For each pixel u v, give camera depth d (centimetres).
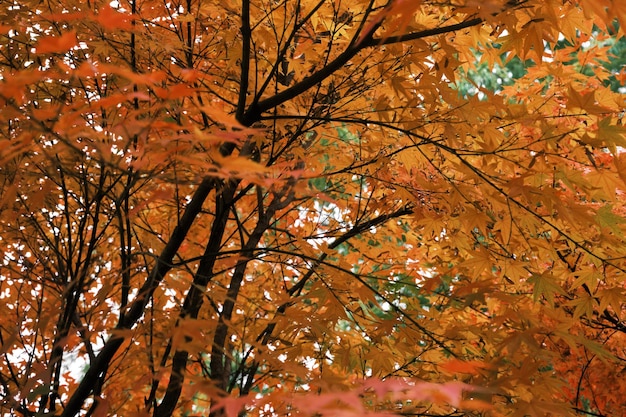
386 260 457
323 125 344
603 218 271
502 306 372
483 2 183
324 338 319
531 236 324
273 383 393
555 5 251
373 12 284
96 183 340
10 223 335
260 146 353
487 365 216
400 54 285
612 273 348
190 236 447
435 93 277
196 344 175
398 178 364
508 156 303
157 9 345
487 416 249
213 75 323
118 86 292
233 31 318
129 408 389
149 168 284
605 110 249
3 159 152
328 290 276
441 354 317
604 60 390
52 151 174
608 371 424
